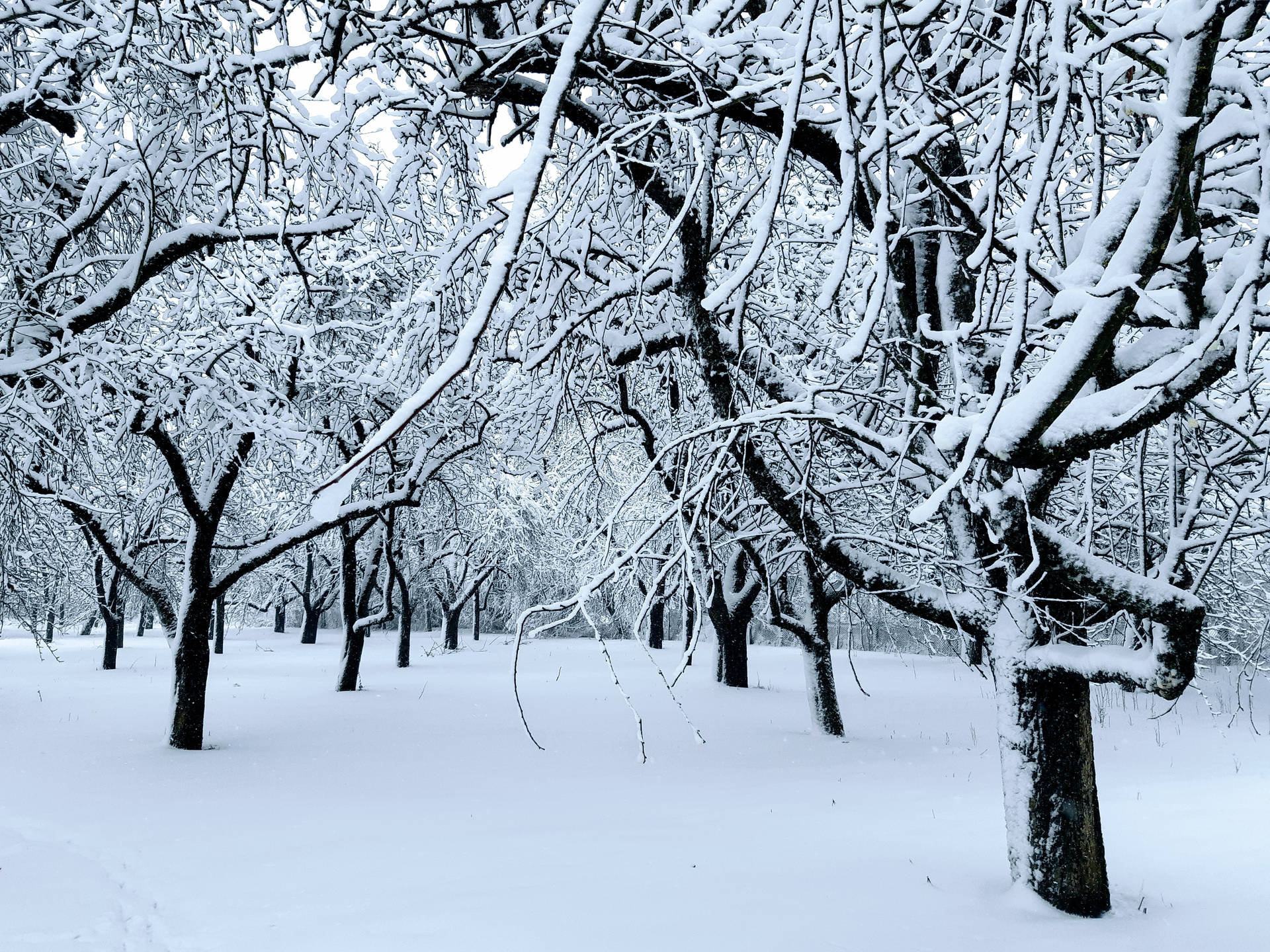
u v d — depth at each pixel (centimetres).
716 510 603
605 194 523
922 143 283
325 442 1359
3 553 1162
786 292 771
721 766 1263
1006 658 593
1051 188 273
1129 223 277
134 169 778
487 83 515
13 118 695
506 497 3081
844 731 1603
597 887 638
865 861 700
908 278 620
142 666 2917
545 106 173
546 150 168
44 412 835
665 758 1339
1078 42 347
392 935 551
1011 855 595
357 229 984
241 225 862
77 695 2003
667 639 4053
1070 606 614
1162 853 728
